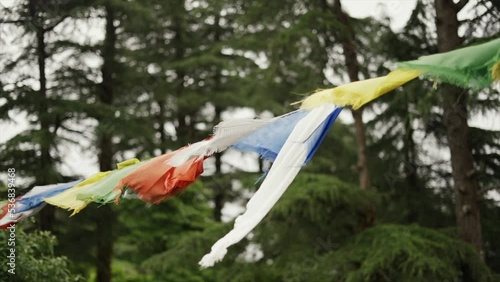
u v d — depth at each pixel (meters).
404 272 11.54
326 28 13.18
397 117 15.00
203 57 20.58
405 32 13.50
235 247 13.74
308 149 3.82
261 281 13.30
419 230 12.12
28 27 14.39
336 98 3.81
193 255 13.80
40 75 14.79
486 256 14.40
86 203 5.09
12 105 14.23
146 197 4.73
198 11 21.11
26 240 9.78
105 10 15.80
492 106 11.82
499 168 14.21
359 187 13.73
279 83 15.36
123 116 15.12
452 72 3.42
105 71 16.05
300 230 13.62
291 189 12.90
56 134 14.06
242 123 4.28
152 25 17.47
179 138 20.98
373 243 12.09
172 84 21.16
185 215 18.22
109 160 15.97
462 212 12.12
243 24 14.63
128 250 18.92
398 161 15.40
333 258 12.42
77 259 14.57
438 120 14.75
